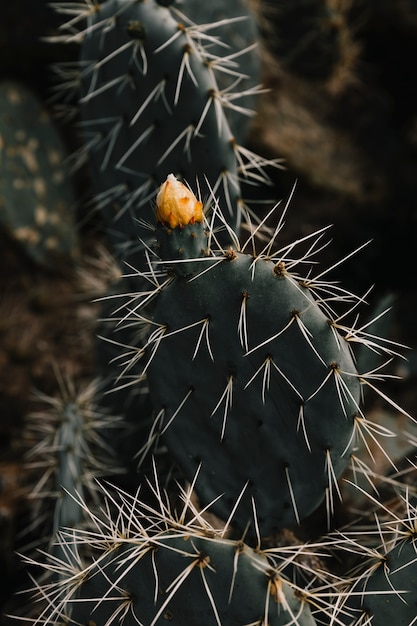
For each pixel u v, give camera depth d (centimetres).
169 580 100
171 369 108
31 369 168
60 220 187
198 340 105
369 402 151
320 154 192
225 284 103
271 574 99
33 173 187
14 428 164
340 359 104
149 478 132
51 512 145
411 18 207
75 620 106
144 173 126
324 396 105
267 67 195
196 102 121
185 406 109
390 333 176
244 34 142
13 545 147
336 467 108
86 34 134
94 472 132
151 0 121
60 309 177
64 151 192
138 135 125
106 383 136
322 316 104
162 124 123
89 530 126
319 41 194
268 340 104
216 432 109
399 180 193
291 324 103
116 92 125
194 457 110
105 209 132
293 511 110
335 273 187
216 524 122
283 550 103
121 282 137
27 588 144
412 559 103
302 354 104
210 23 138
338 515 125
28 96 191
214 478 111
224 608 99
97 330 139
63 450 128
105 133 129
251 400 106
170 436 110
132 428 133
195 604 100
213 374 106
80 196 193
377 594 103
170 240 104
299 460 108
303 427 106
